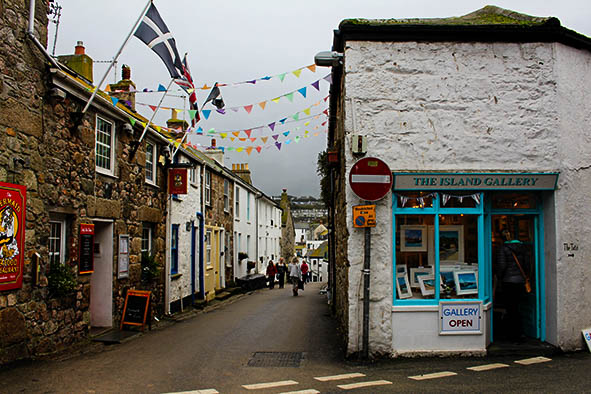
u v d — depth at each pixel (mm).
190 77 11344
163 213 13727
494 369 6660
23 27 7531
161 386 5984
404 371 6648
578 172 7941
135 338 9695
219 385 6035
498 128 7785
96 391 5738
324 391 5664
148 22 9500
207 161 18641
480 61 7840
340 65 8758
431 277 7719
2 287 6852
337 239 11547
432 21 8453
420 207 7777
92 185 9625
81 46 11148
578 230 7859
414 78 7789
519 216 8531
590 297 7902
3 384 6008
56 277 8086
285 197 50375
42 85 7988
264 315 13438
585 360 7191
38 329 7711
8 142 7129
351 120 7727
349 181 7477
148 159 13039
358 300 7500
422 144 7719
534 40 7887
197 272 17156
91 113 9625
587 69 8289
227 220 22812
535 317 8188
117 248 10695
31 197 7613
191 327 11336
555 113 7840
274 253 39156
